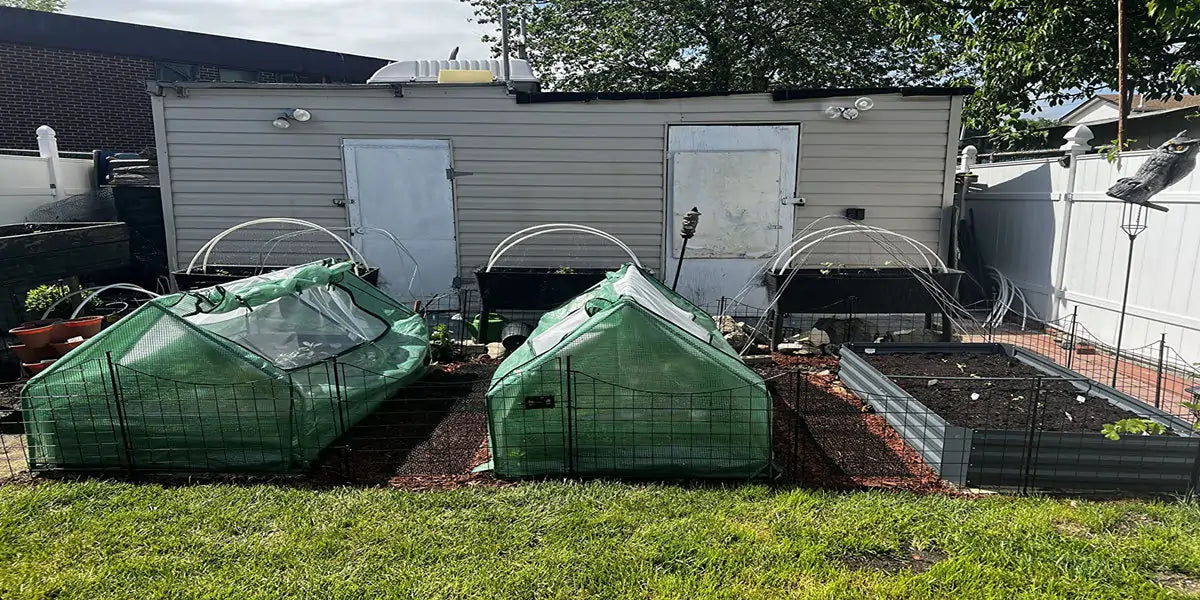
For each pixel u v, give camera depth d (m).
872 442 4.24
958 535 3.01
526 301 6.62
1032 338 7.09
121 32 12.70
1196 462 3.44
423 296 8.06
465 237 7.94
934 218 7.73
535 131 7.68
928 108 7.47
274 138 7.66
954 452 3.63
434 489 3.56
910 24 11.43
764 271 7.81
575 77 15.34
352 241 7.89
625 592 2.66
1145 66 9.27
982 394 4.51
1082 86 10.22
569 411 3.62
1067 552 2.88
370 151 7.71
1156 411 3.88
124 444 3.77
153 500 3.37
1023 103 10.55
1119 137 7.18
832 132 7.56
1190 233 5.58
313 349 4.80
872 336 6.86
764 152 7.62
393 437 4.35
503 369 4.02
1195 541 2.96
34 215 8.28
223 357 3.75
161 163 7.67
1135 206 6.17
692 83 14.68
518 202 7.85
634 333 3.70
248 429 3.77
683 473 3.71
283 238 7.90
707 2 13.70
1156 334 5.96
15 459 4.02
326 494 3.44
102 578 2.73
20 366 5.42
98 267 6.34
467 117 7.67
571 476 3.70
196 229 7.86
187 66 13.58
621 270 5.78
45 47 12.13
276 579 2.73
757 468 3.68
